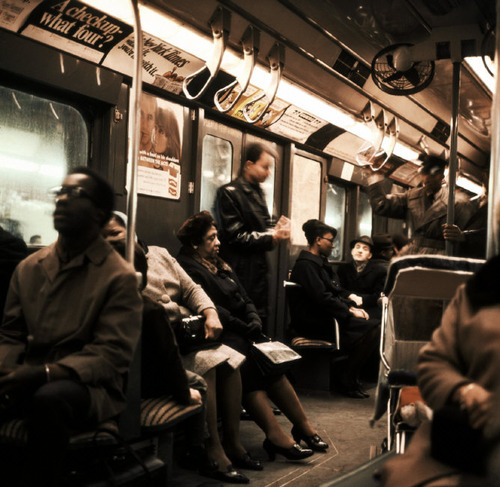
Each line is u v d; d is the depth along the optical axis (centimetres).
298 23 512
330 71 604
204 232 450
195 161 550
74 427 239
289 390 447
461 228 505
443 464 181
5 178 393
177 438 452
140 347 278
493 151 263
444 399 184
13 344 267
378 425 530
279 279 702
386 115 740
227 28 439
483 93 768
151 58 464
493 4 373
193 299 414
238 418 411
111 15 402
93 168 451
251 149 525
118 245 302
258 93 580
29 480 221
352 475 249
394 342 351
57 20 382
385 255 757
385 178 947
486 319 183
